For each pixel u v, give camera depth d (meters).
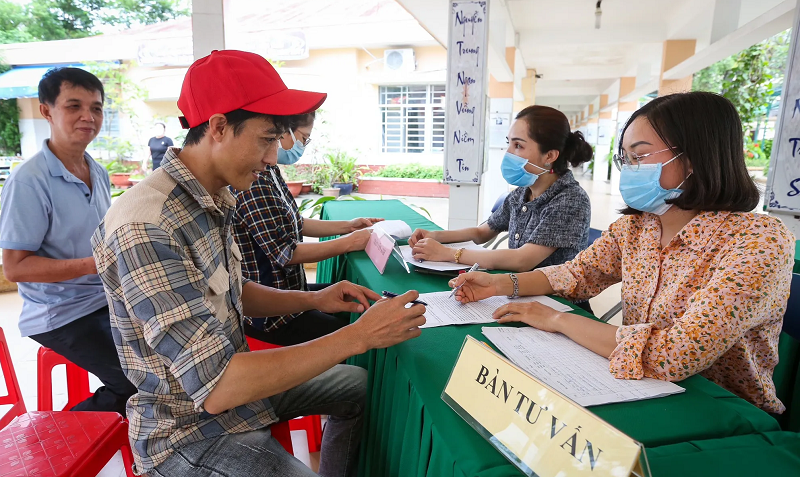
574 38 6.11
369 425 1.21
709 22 5.25
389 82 10.62
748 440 0.68
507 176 1.69
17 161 8.74
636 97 9.66
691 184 0.93
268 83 0.90
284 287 1.70
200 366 0.81
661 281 1.02
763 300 0.82
